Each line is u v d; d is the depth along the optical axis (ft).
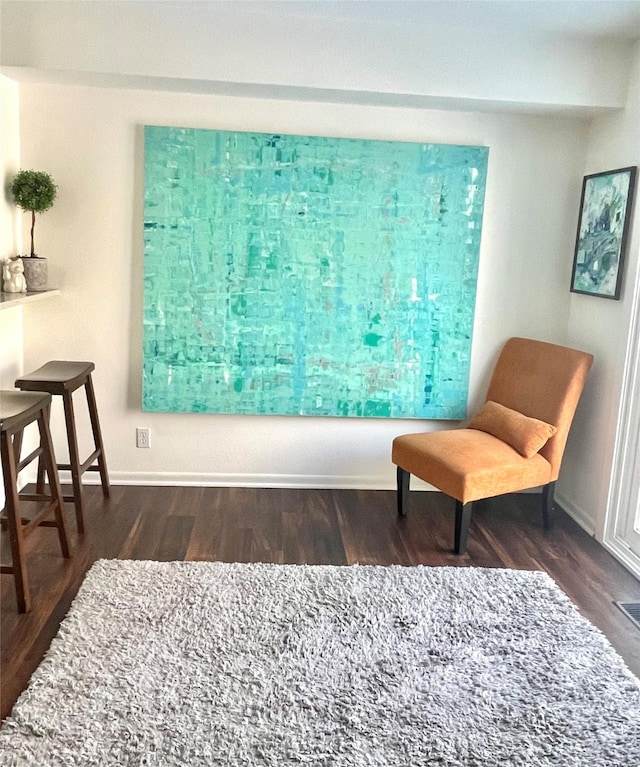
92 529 10.90
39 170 11.77
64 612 8.47
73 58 10.51
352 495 12.91
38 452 9.75
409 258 12.44
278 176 11.99
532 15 10.16
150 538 10.66
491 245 12.74
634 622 8.87
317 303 12.43
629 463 10.87
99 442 12.00
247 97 11.85
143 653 7.66
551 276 12.95
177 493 12.55
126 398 12.62
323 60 10.84
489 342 13.08
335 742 6.48
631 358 10.84
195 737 6.48
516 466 10.91
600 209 11.76
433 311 12.66
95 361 12.44
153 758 6.21
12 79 11.25
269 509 12.04
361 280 12.44
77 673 7.27
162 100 11.75
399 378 12.84
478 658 7.83
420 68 10.96
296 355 12.57
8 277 10.78
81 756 6.19
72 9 10.37
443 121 12.26
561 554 10.83
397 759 6.31
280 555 10.27
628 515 10.88
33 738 6.40
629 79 11.18
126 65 10.60
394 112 12.12
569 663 7.80
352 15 10.47
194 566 9.64
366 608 8.73
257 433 12.96
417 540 11.08
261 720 6.73
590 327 12.20
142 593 8.86
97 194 11.92
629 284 10.84
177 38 10.60
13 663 7.48
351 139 12.01
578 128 12.50
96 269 12.14
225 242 12.09
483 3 9.75
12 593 8.89
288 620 8.41
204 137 11.75
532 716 6.94
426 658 7.79
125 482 12.86
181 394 12.51
